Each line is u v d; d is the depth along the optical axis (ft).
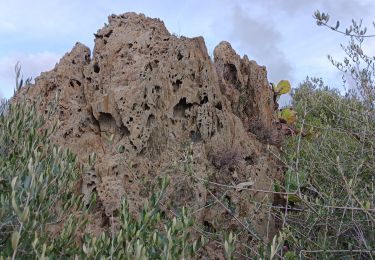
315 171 20.88
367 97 21.06
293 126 26.89
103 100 18.53
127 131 18.42
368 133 19.65
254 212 17.87
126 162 17.24
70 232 11.84
